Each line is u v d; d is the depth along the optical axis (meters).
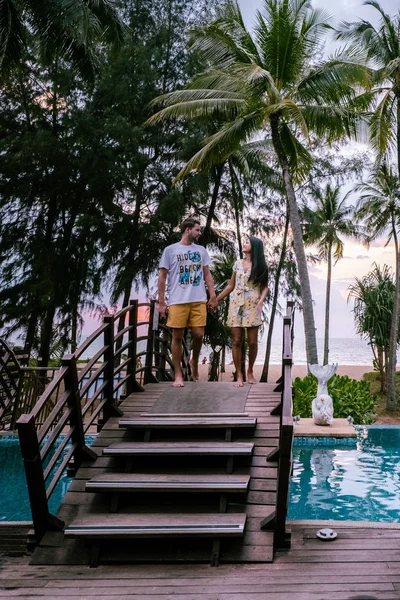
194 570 3.58
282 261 21.92
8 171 17.84
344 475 7.83
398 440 10.48
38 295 17.36
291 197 14.25
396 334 21.39
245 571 3.51
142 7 19.56
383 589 3.18
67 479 7.34
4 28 11.65
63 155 17.95
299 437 9.95
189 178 18.91
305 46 13.94
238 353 6.39
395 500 6.54
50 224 19.27
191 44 14.69
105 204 18.42
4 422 10.23
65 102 19.09
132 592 3.25
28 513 6.15
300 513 6.07
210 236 20.81
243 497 4.20
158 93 18.61
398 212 22.03
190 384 6.51
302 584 3.28
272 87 12.83
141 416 5.09
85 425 5.40
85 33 11.56
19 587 3.37
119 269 19.20
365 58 13.95
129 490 4.06
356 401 13.50
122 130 17.36
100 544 3.76
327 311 27.41
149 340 7.07
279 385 6.06
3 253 18.75
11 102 19.22
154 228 18.31
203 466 4.61
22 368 10.23
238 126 14.41
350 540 3.96
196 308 6.10
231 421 4.77
